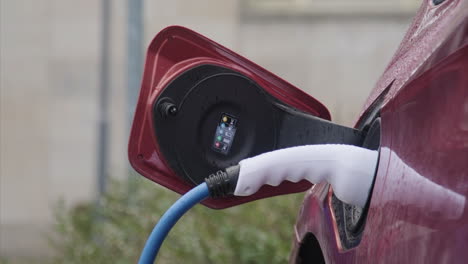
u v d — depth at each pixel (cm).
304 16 2194
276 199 727
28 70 2289
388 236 171
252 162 194
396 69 214
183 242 702
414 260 161
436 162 162
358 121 230
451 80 163
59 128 2281
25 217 2273
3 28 2294
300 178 191
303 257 259
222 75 215
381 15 2153
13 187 2303
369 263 177
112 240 837
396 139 178
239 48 2212
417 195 164
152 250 203
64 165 2300
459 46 162
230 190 196
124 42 2208
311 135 217
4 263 1198
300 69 2208
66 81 2289
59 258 924
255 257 626
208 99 214
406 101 176
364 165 186
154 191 866
